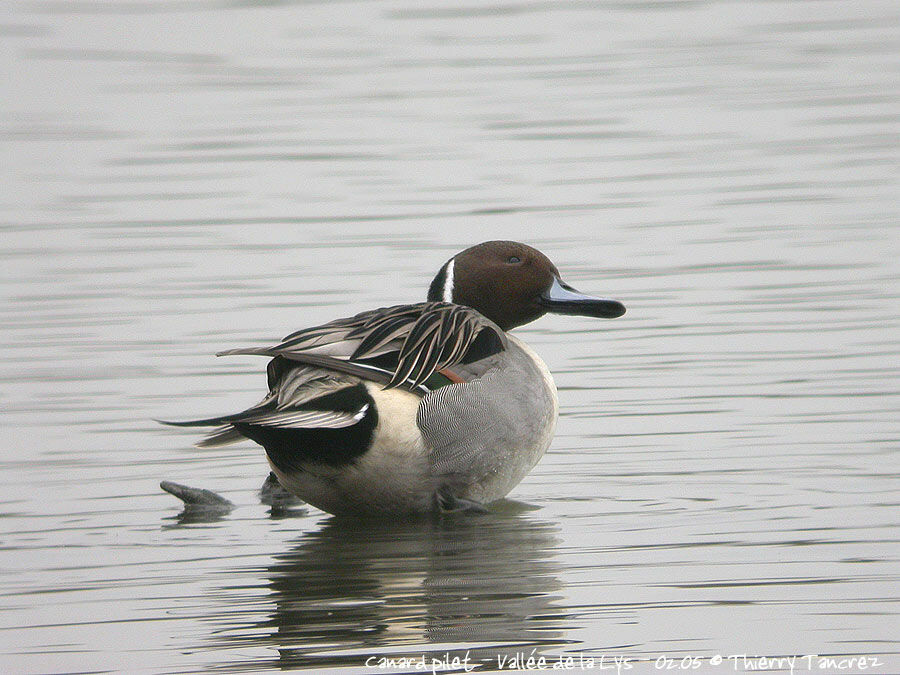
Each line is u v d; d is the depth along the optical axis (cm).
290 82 2670
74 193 2067
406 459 972
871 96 2462
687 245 1759
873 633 749
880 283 1593
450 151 2216
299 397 940
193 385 1333
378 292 1595
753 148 2195
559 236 1805
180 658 735
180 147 2288
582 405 1254
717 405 1235
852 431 1149
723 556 875
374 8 3238
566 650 737
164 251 1784
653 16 3125
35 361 1404
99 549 933
